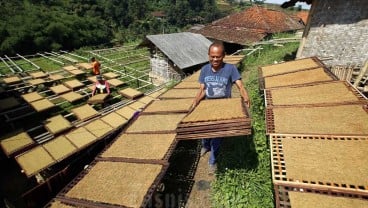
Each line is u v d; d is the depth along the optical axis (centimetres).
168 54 1523
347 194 207
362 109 341
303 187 219
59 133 838
